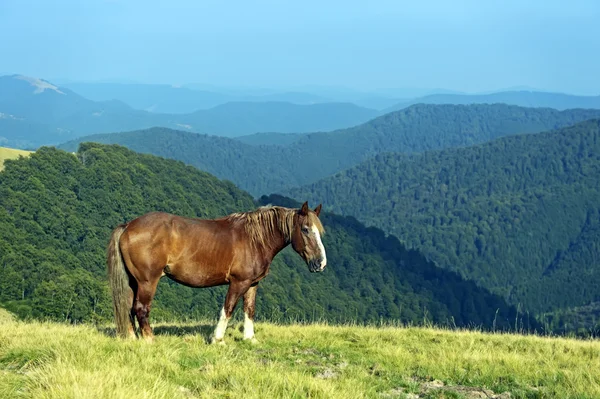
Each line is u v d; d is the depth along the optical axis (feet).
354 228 431.84
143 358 24.64
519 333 44.16
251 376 22.52
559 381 25.16
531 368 27.32
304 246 31.48
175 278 30.58
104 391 19.26
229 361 24.89
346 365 27.35
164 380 21.88
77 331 32.89
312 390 21.58
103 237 260.83
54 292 144.36
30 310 141.90
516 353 30.60
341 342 32.37
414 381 25.27
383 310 335.06
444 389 24.09
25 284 174.60
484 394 23.90
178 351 26.91
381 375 26.08
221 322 30.78
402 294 364.99
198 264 30.17
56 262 208.13
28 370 23.80
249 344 31.19
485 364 27.50
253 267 31.04
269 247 31.48
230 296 30.86
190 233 30.09
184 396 20.66
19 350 25.59
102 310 144.36
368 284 353.72
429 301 371.35
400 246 438.40
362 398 21.57
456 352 30.22
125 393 19.35
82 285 154.40
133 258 29.37
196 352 27.09
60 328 34.30
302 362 27.53
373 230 438.81
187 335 31.94
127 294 29.66
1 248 192.85
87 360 23.59
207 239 30.25
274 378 22.36
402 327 43.37
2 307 150.82
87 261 233.35
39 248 221.66
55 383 20.10
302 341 32.17
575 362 29.37
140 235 29.40
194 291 209.46
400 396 22.85
